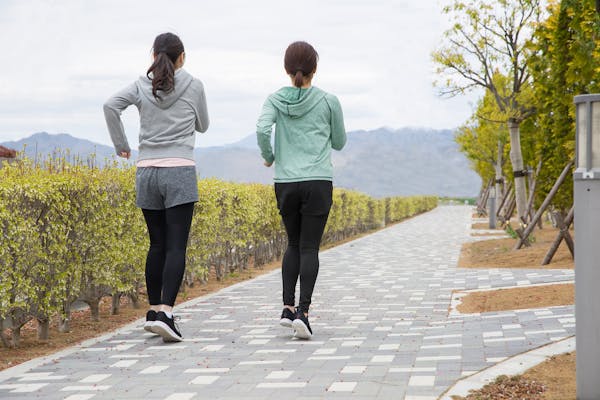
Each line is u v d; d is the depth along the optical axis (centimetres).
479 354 522
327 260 1709
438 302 900
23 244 613
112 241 784
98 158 821
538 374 450
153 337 670
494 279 1125
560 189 1697
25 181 630
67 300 720
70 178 709
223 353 579
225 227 1260
